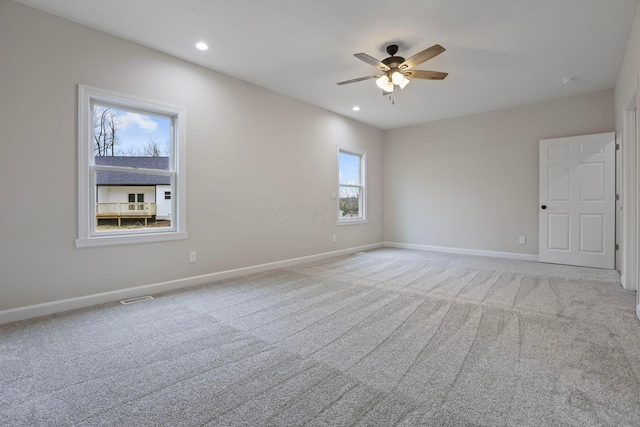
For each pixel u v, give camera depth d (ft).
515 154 17.53
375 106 17.52
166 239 11.38
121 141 10.61
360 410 4.83
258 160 14.44
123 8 8.70
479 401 5.04
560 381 5.58
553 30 9.79
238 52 11.27
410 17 9.15
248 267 14.06
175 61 11.55
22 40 8.51
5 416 4.71
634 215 11.07
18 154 8.51
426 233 20.98
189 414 4.76
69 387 5.46
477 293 10.98
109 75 9.98
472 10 8.80
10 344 7.08
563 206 15.80
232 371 5.99
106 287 10.06
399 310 9.31
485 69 12.62
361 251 20.61
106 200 10.25
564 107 16.01
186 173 11.87
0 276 8.29
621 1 8.36
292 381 5.65
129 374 5.88
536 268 14.96
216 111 12.79
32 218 8.73
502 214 18.02
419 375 5.82
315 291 11.31
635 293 10.79
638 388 5.34
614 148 14.44
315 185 17.47
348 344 7.12
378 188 22.48
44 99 8.86
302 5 8.61
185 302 10.07
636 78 9.07
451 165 19.85
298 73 13.05
